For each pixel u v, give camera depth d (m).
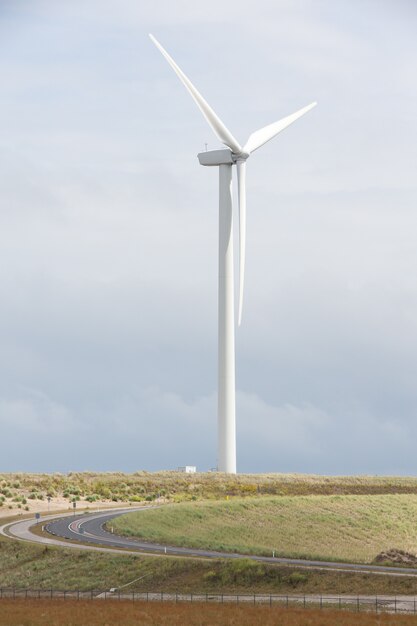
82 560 104.56
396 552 115.00
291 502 141.38
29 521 136.50
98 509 155.38
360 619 76.31
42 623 77.69
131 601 88.19
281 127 163.88
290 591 90.25
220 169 165.62
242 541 120.38
